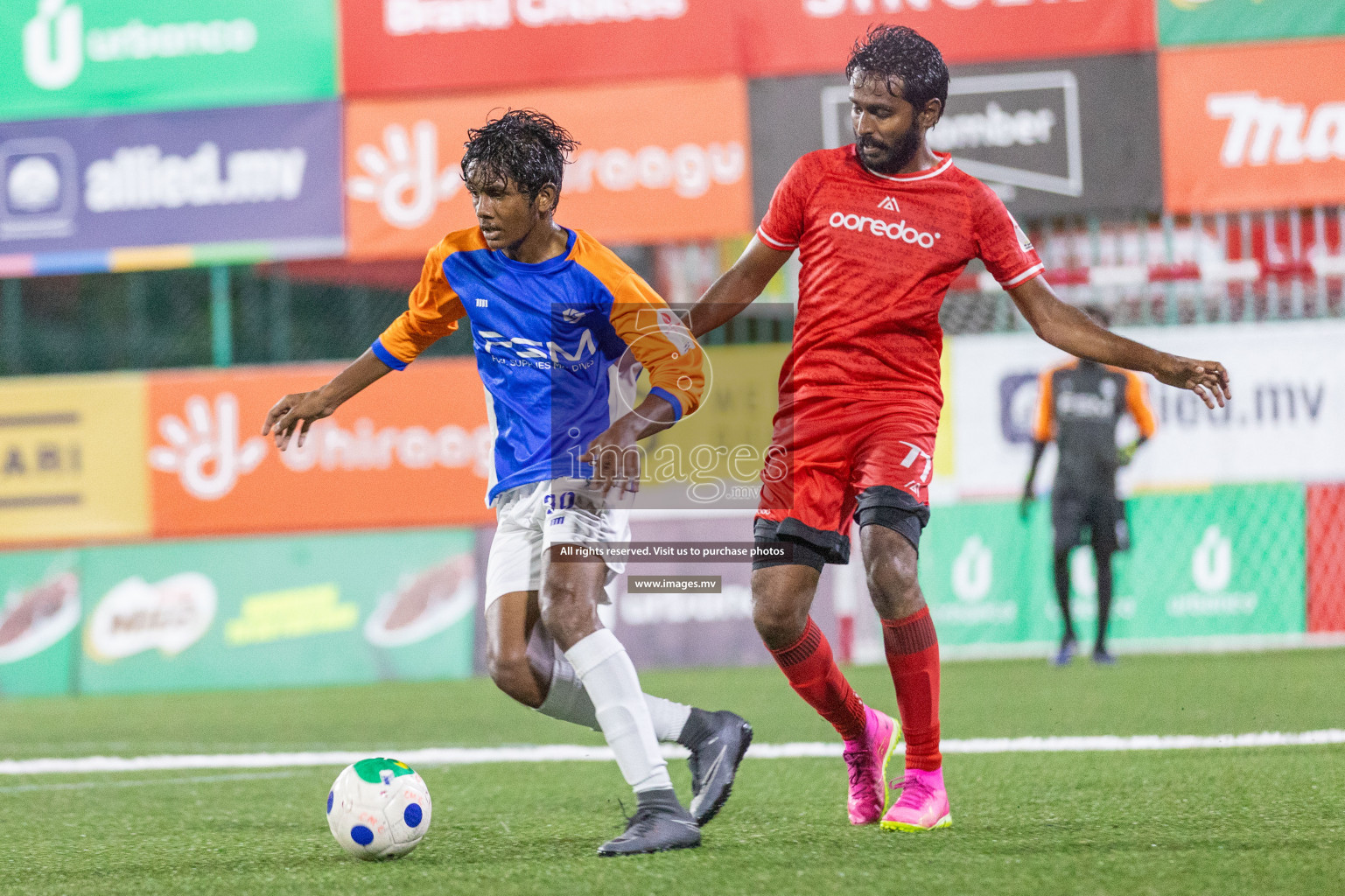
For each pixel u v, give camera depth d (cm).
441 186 3212
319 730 2472
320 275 3891
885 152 1280
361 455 3288
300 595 3319
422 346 1373
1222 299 3195
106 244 3275
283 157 3244
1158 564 3216
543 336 1268
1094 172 3058
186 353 3984
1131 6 3042
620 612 3269
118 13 3269
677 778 1805
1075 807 1438
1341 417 3134
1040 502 3225
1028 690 2616
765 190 3122
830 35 3102
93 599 3356
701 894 1014
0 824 1556
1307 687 2519
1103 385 2983
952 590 3238
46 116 3281
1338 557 3158
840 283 1296
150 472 3325
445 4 3200
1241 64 3034
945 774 1730
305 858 1258
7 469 3350
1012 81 3067
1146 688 2580
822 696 1329
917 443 1296
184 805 1680
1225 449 3184
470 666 3281
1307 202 3034
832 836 1280
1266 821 1316
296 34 3241
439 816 1516
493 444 1328
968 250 1302
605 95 3161
